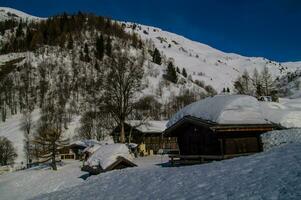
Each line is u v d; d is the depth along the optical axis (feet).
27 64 599.98
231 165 62.75
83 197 68.80
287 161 53.42
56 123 393.09
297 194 36.70
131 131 211.20
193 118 96.78
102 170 113.50
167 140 238.48
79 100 481.46
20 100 492.54
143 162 160.97
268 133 104.88
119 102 199.21
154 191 58.23
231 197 42.39
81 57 651.66
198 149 101.91
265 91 277.85
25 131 387.14
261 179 46.85
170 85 646.74
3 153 322.75
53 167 190.49
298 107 125.39
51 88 525.34
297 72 635.25
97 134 336.29
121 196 61.31
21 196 144.05
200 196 46.85
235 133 96.89
